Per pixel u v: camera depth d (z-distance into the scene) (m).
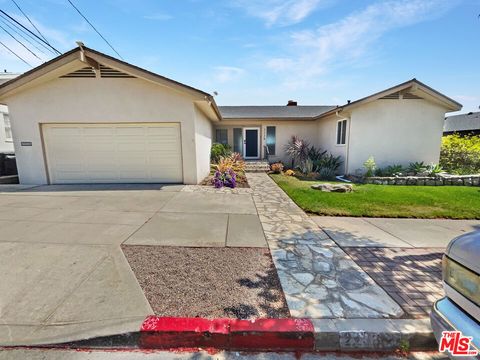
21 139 7.64
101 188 7.35
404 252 3.35
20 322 1.95
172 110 7.61
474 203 5.98
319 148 13.46
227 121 13.85
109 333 1.85
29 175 7.86
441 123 9.67
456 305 1.51
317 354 1.84
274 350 1.86
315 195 6.76
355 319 2.02
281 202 6.05
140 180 8.09
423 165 9.55
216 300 2.25
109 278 2.57
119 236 3.72
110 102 7.48
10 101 7.46
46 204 5.54
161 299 2.25
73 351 1.78
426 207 5.61
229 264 2.93
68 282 2.49
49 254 3.10
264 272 2.76
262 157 14.35
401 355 1.84
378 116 9.60
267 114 14.81
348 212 5.18
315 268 2.87
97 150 7.86
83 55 6.73
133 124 7.73
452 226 4.45
